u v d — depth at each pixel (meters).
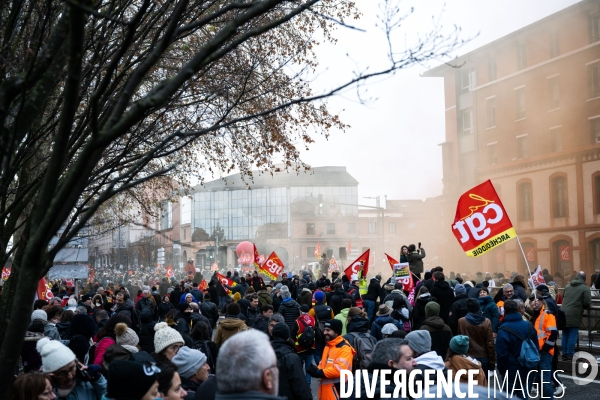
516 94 44.25
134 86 3.83
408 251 18.73
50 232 3.52
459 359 6.69
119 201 18.64
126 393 4.06
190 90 10.42
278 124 12.04
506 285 12.61
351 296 16.66
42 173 7.05
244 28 9.59
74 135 7.07
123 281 51.72
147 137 9.82
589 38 39.28
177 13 3.89
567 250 39.47
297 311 12.86
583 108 39.31
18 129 3.89
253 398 3.08
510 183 43.94
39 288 19.94
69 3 3.32
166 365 4.55
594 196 37.97
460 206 13.05
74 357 5.31
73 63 3.46
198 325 8.62
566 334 14.13
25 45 6.28
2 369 3.51
